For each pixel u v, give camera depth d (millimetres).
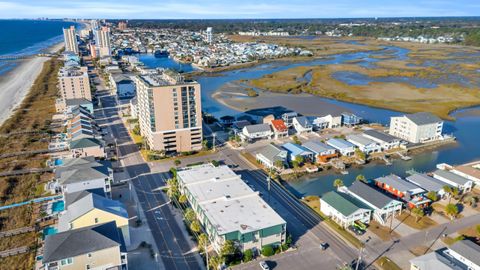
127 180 131750
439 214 110125
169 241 96250
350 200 108312
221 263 85250
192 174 121875
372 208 107438
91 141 148875
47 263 70875
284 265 87188
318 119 195625
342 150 157875
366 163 152875
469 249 86000
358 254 91438
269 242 92500
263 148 158625
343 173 143000
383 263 87375
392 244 95375
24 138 175125
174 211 111000
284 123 185500
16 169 140750
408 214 110062
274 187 129125
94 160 129125
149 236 98250
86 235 76875
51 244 74750
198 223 99000
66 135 177375
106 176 113375
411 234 99938
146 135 167625
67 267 73312
